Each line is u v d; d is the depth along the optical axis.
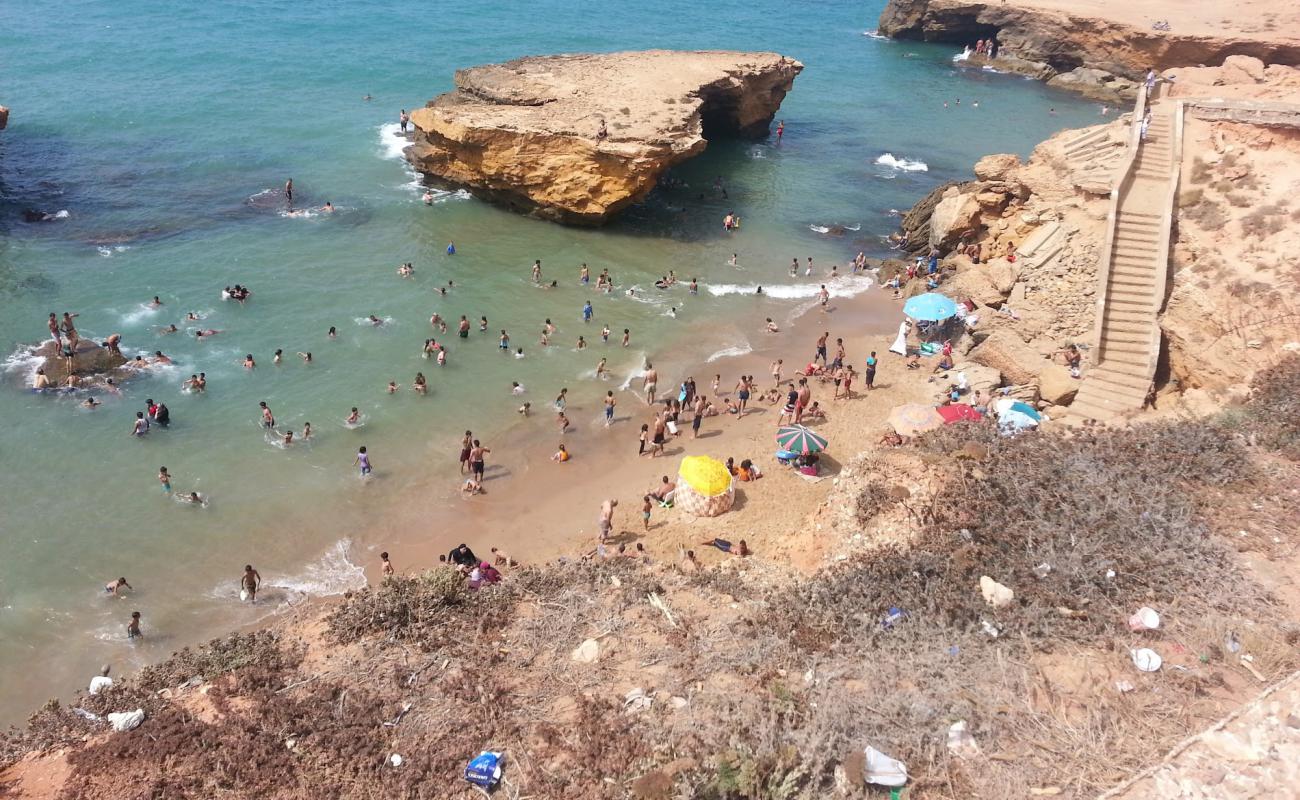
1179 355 27.83
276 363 33.03
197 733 15.49
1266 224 28.44
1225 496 18.70
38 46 70.06
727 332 38.12
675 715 14.84
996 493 19.67
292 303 37.31
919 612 16.77
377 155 55.09
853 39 103.75
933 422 27.39
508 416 31.27
